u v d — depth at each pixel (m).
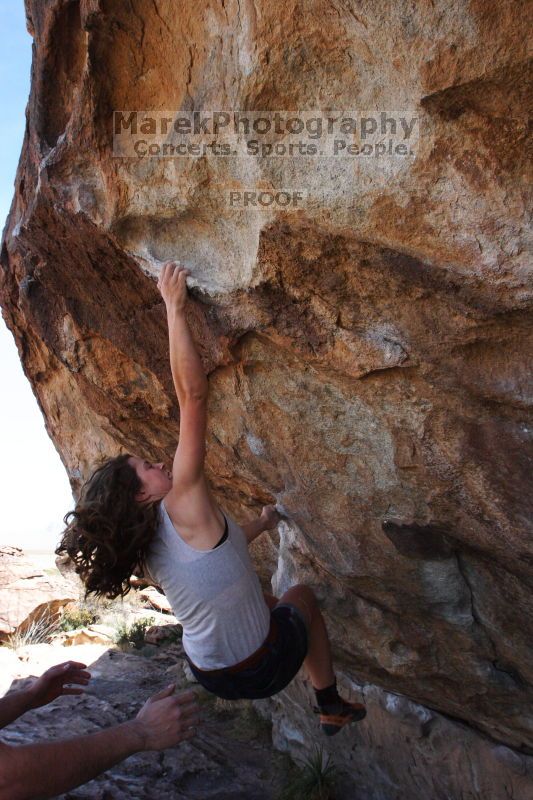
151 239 2.60
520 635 3.30
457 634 3.54
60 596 12.79
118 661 9.66
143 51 2.25
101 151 2.45
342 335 2.43
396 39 1.77
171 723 2.27
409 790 5.02
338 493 3.17
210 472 4.09
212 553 2.34
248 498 4.20
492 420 2.38
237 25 2.01
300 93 2.00
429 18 1.70
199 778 6.15
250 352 2.78
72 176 2.61
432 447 2.61
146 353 3.30
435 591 3.36
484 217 1.89
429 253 2.03
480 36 1.66
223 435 3.40
